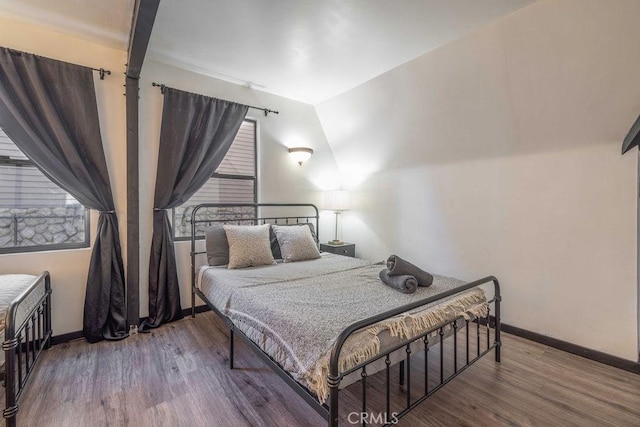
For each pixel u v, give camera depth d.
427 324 1.63
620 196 2.12
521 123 2.45
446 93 2.70
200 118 3.00
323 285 2.20
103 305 2.49
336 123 3.89
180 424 1.58
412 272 2.11
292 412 1.68
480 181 2.90
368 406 1.73
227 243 2.95
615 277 2.17
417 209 3.47
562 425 1.58
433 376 2.03
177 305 2.91
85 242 2.58
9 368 1.49
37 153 2.25
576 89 2.06
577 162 2.31
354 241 4.25
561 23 1.88
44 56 2.33
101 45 2.56
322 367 1.25
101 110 2.57
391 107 3.20
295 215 3.90
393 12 2.01
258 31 2.26
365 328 1.42
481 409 1.70
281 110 3.70
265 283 2.26
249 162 3.54
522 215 2.62
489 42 2.21
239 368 2.12
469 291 2.09
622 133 2.06
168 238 2.87
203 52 2.60
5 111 2.16
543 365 2.17
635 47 1.75
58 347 2.37
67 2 2.01
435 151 3.19
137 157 2.66
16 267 2.27
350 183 4.29
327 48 2.50
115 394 1.81
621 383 1.95
